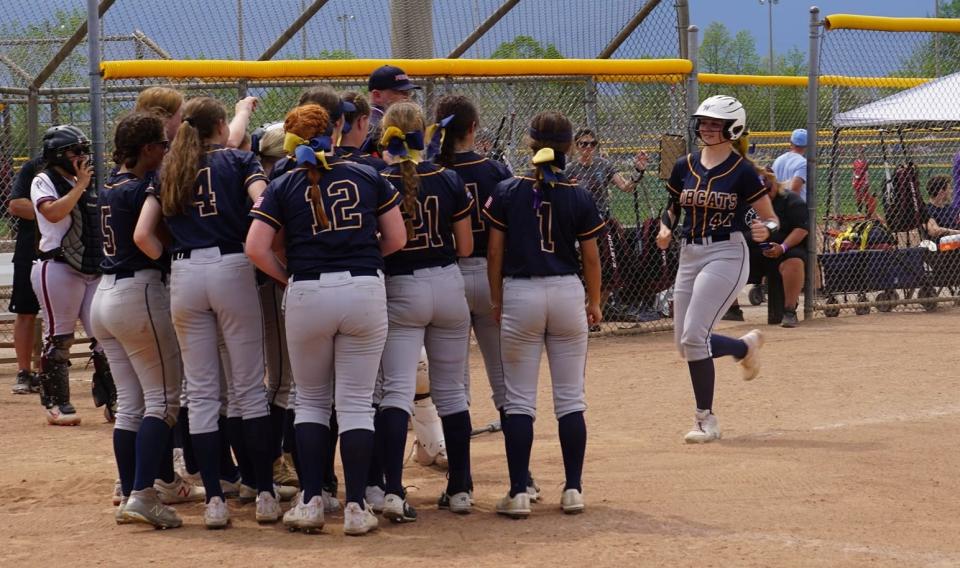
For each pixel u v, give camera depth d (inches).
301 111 378.9
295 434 396.8
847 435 544.1
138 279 396.2
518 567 342.6
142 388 414.0
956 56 1085.8
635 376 739.4
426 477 490.0
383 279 380.5
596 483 461.1
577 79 906.1
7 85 830.5
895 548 360.2
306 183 372.2
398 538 382.0
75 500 452.1
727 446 528.4
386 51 889.5
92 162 720.3
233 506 440.8
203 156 394.0
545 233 401.4
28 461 526.3
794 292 938.1
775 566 341.4
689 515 405.7
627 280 926.4
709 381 545.3
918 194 1035.3
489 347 436.8
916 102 1077.8
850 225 1116.5
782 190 946.1
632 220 967.6
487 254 419.5
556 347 412.5
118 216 395.9
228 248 391.2
